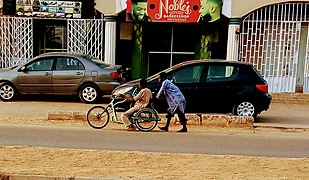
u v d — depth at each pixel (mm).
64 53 15078
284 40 16734
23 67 14766
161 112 11859
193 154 8188
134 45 18703
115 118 10750
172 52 18938
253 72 12211
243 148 9000
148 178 6418
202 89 11898
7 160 7387
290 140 10055
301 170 7137
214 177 6574
